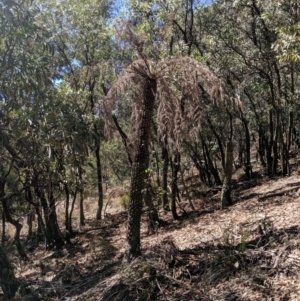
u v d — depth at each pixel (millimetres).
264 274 5949
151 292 6176
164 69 7043
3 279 8141
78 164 9055
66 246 13945
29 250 15195
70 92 9883
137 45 7199
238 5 12242
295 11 10523
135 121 7457
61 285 7930
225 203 12469
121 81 7152
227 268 6344
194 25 13633
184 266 6770
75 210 20938
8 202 13562
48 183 10008
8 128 7707
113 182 19969
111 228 15195
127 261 7250
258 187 14492
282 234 6973
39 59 7027
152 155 13266
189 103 7113
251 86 14859
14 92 7145
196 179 20172
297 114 16453
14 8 6473
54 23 12977
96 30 13688
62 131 7672
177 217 13047
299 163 17438
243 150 20922
